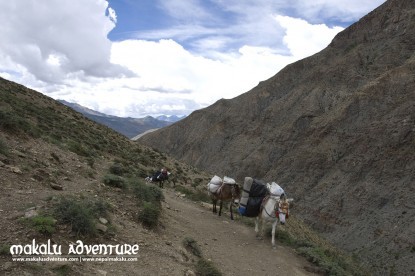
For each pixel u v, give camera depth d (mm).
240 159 173500
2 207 8766
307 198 119875
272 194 14312
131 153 36844
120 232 10078
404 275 71062
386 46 179125
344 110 141625
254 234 15945
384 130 120250
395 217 90688
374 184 106500
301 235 26859
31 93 44188
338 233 98750
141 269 8359
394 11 196875
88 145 27719
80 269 7285
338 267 13906
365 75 169625
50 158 15703
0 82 40438
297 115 171875
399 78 137500
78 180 14148
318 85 180875
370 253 83625
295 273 12305
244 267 11703
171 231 12812
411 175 100812
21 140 16594
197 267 9977
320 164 131250
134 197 13898
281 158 154500
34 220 8102
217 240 13914
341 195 110438
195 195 23844
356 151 122500
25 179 11633
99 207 10406
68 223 8734
